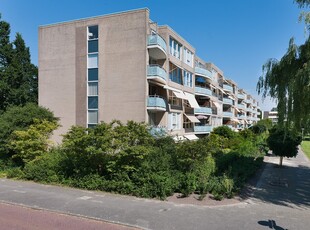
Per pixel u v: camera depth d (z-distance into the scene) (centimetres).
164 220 752
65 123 2353
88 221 754
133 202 920
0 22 2936
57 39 2405
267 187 1194
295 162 2194
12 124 1478
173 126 2591
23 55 3152
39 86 2469
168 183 1004
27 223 735
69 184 1145
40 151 1373
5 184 1183
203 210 840
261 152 2622
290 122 985
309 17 886
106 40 2186
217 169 1317
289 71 975
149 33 2136
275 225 721
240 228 697
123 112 2123
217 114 4397
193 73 3128
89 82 2262
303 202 959
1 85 2652
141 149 1051
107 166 1073
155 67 2052
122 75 2127
